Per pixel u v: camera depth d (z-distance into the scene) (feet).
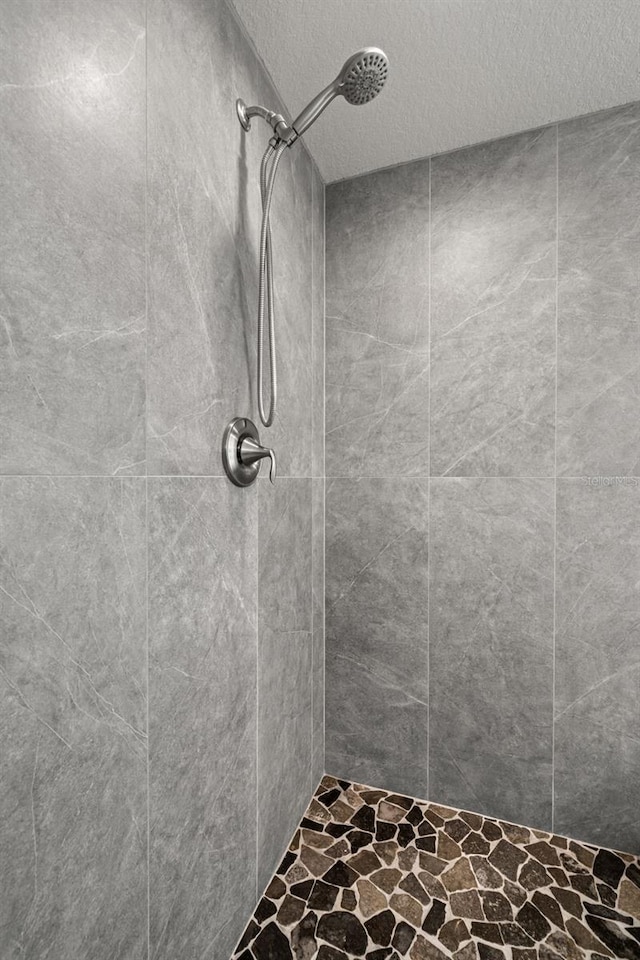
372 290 4.69
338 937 3.14
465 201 4.37
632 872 3.75
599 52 3.37
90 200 1.84
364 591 4.75
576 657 4.09
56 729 1.72
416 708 4.59
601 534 4.01
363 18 3.07
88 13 1.82
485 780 4.38
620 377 3.93
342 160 4.51
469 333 4.37
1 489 1.51
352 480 4.77
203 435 2.62
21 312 1.57
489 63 3.46
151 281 2.19
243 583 3.10
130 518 2.08
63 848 1.75
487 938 3.16
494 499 4.31
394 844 3.98
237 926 3.07
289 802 3.97
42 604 1.66
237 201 2.98
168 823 2.35
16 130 1.54
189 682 2.52
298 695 4.15
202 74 2.60
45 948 1.67
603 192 3.97
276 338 3.62
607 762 4.03
